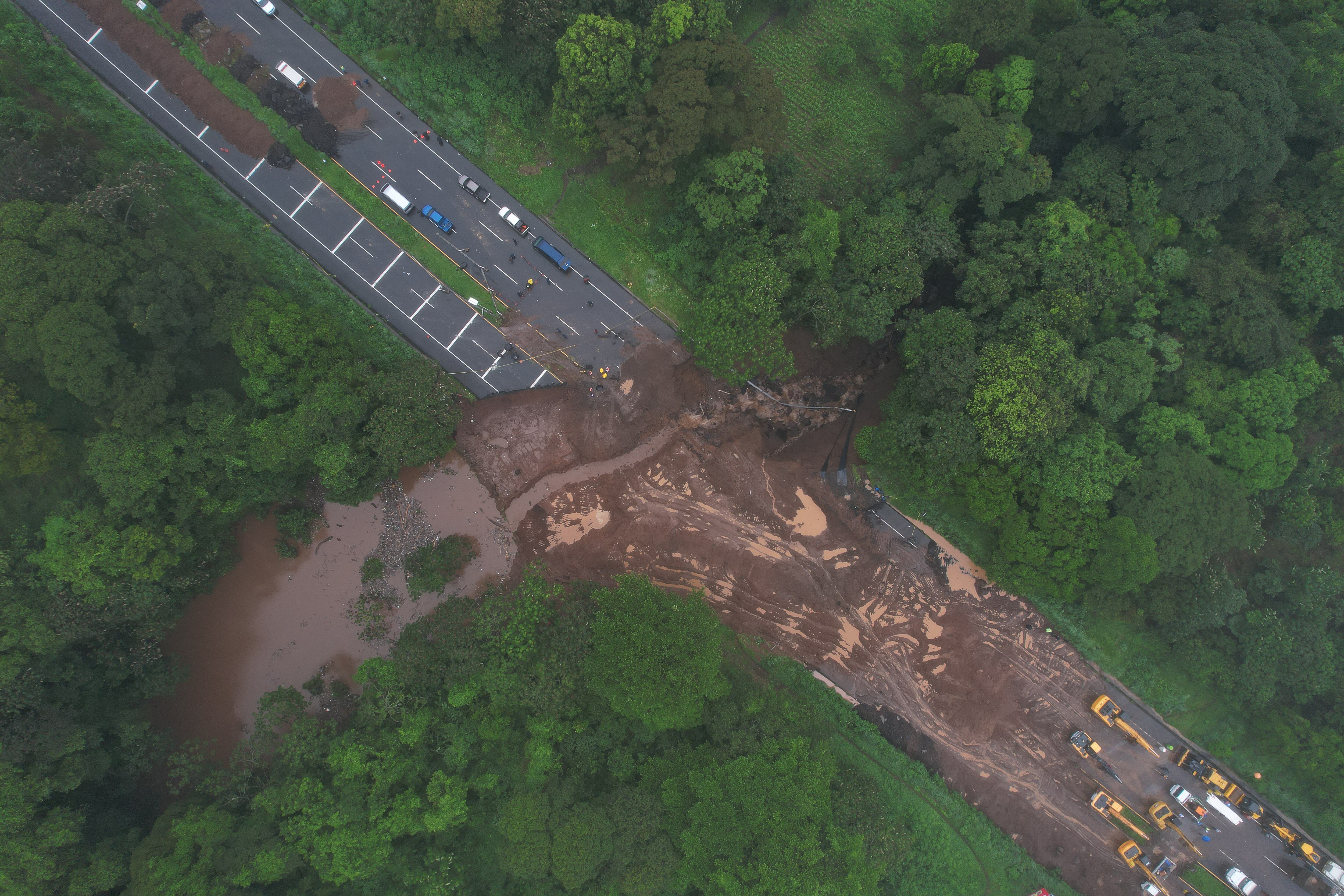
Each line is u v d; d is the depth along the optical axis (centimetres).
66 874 4622
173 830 4738
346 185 6131
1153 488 5450
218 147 6047
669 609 5106
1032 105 5975
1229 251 6028
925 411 5606
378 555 6125
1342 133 5931
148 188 5162
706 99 5359
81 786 5178
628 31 5288
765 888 4619
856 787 5372
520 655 5141
